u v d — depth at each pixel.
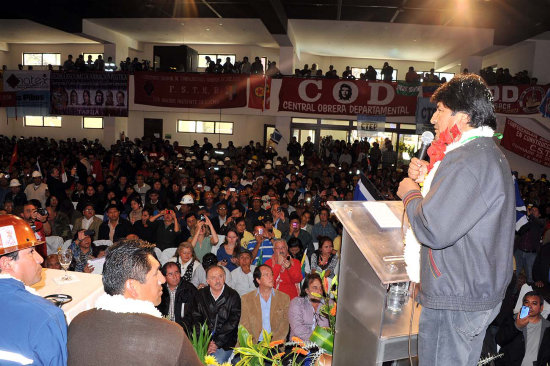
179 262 5.66
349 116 15.72
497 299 1.27
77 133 22.66
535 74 16.23
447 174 1.21
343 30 17.66
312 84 15.83
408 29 16.94
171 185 10.26
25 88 16.91
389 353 1.49
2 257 1.85
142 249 1.62
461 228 1.17
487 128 1.28
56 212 7.56
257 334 4.24
